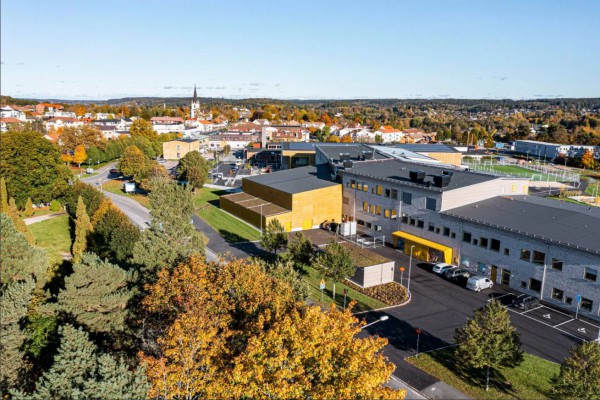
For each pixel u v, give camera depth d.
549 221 54.66
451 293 52.66
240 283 33.88
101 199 78.62
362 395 22.45
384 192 72.50
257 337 26.69
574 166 170.00
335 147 109.00
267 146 186.88
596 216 55.62
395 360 38.31
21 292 31.31
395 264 62.47
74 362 23.44
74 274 34.25
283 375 22.62
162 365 25.02
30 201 86.25
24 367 29.42
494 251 55.91
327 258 50.19
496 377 35.94
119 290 35.91
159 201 48.75
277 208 80.88
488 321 32.97
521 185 70.06
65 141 146.88
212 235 75.06
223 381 24.81
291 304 31.89
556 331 43.84
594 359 28.05
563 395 28.36
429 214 64.56
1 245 38.38
